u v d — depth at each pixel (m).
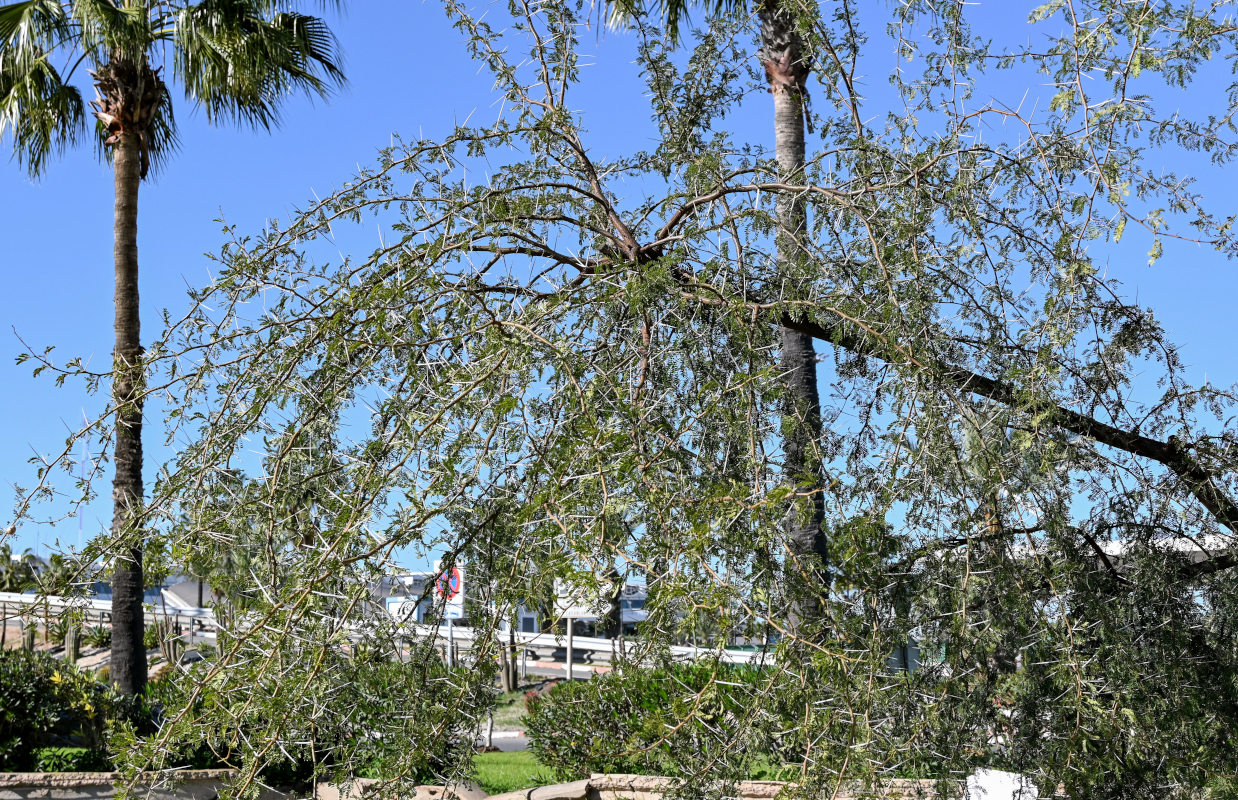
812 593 2.26
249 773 2.12
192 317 2.98
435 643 2.47
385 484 2.32
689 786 2.15
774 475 2.53
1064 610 2.63
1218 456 3.32
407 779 2.31
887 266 2.79
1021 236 3.10
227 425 2.78
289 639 2.15
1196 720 3.00
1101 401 3.39
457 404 2.38
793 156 5.35
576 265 3.21
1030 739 2.87
